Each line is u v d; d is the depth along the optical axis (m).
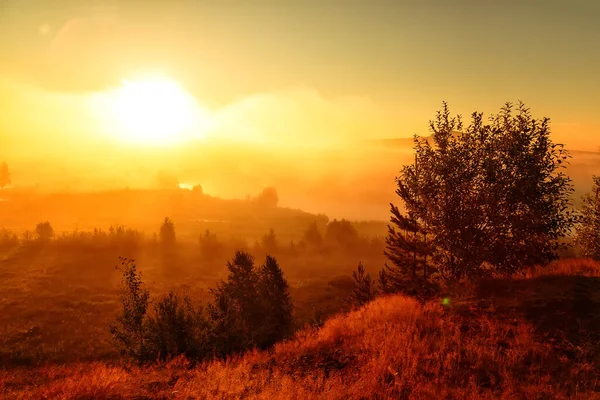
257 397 7.97
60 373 12.66
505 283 14.87
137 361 14.49
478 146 15.65
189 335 15.85
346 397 7.74
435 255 16.48
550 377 8.15
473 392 7.49
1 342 46.50
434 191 15.93
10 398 9.27
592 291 12.49
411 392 7.77
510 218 14.80
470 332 10.82
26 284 69.56
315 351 11.13
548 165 14.84
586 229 29.77
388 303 14.38
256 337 18.53
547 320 10.97
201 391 8.72
